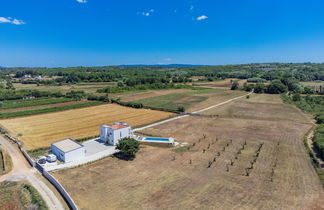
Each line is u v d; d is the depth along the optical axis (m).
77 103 107.12
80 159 46.41
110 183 36.78
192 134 63.19
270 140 56.94
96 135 62.38
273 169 40.91
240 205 30.31
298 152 48.88
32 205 30.44
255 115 83.75
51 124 73.25
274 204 30.41
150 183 36.69
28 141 57.09
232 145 54.00
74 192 33.94
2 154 49.00
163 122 76.31
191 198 32.16
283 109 93.06
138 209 29.83
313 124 70.81
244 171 40.53
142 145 55.28
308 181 36.53
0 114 80.94
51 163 44.09
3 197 32.78
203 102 110.25
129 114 87.88
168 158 47.06
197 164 43.78
